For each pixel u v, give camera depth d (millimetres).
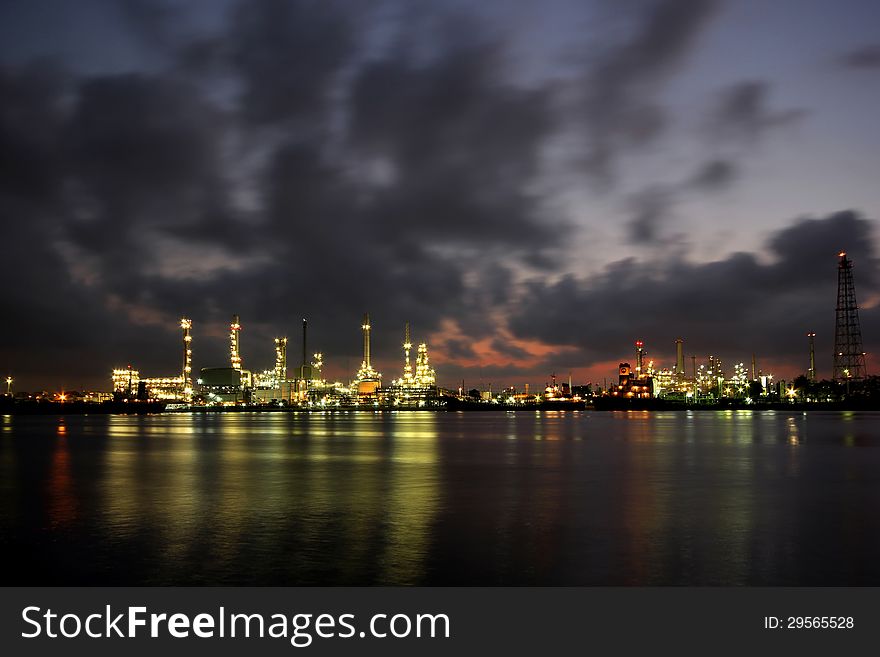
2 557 22266
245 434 113188
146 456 64438
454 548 23125
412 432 118812
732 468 50375
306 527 26859
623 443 82500
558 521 27969
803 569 20625
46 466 53969
